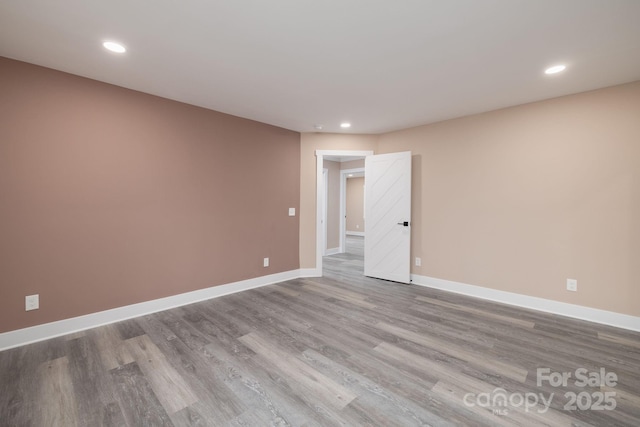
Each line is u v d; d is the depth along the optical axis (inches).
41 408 66.4
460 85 112.4
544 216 126.9
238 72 102.8
